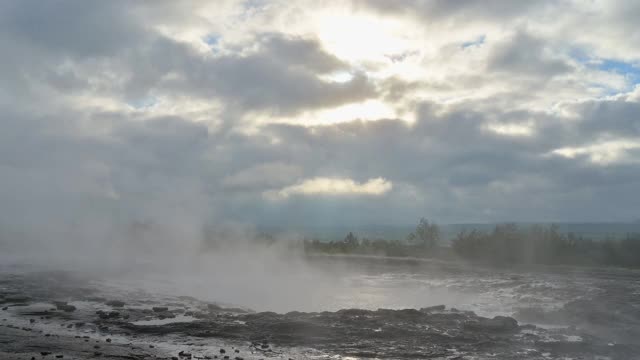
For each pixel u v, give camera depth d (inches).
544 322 612.4
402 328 532.7
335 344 482.3
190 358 428.1
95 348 446.0
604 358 458.9
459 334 520.7
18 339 462.3
